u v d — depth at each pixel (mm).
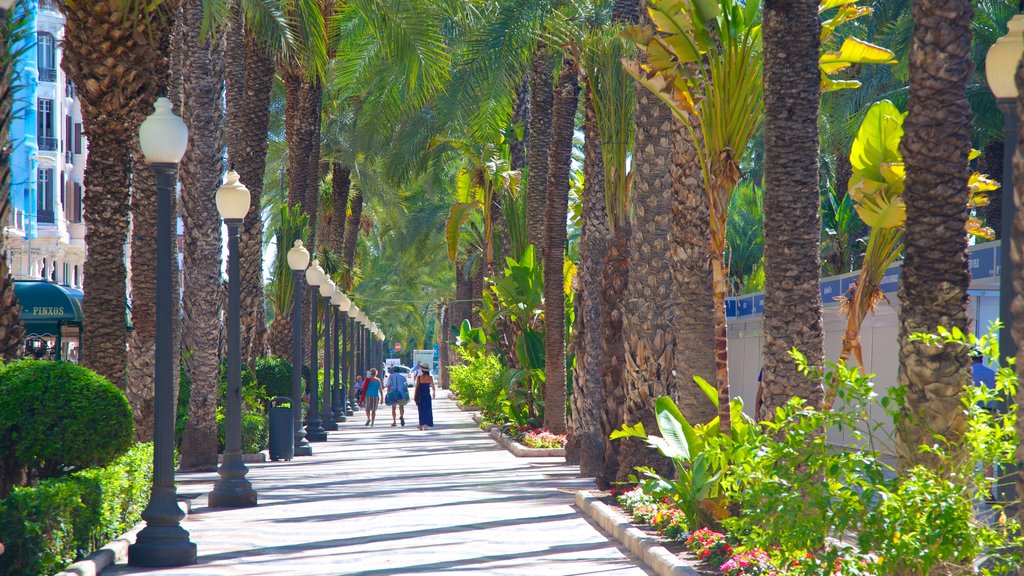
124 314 16078
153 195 19438
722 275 14289
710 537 11219
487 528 14391
